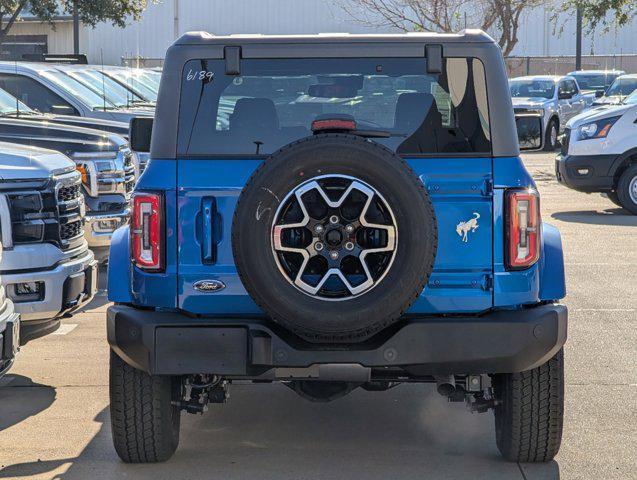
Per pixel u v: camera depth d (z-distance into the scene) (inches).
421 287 210.2
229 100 233.9
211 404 295.6
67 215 321.1
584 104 1389.0
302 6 1990.7
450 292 225.1
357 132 230.7
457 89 231.9
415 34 234.5
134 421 237.1
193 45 232.7
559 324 225.1
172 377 243.6
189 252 226.7
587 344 362.6
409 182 206.8
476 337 221.1
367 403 297.9
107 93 708.0
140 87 789.2
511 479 233.9
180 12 2059.5
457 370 223.0
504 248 225.6
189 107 231.8
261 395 306.0
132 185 497.4
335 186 208.4
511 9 1435.8
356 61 234.1
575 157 713.0
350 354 219.8
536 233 225.9
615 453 251.4
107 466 243.1
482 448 257.1
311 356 219.9
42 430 271.3
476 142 229.3
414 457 249.9
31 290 307.1
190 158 227.5
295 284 209.9
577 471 239.1
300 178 207.6
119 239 241.0
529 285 226.7
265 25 2001.7
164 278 226.7
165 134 230.1
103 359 346.0
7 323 259.4
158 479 234.1
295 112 235.9
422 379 241.1
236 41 233.0
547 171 1062.4
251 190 209.0
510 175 226.1
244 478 234.5
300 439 264.2
